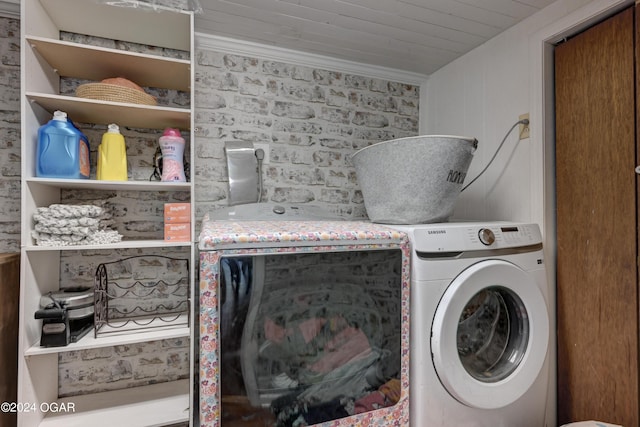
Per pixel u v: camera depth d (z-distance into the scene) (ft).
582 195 4.67
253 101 6.39
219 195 6.13
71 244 4.25
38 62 4.49
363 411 3.82
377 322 3.91
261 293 3.45
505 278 4.20
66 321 4.22
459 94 6.77
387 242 3.97
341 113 7.08
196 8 4.96
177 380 5.72
